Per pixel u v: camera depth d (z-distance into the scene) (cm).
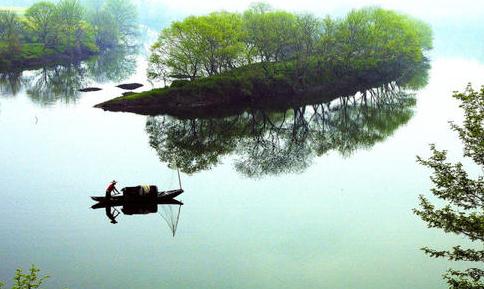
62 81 12250
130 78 12912
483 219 2019
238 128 8044
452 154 5909
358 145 6781
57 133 7206
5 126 7556
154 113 8762
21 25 16212
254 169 5797
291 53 11006
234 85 9525
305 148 6825
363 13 11444
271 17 10125
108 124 7869
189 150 6725
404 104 9450
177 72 9988
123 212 4441
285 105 9656
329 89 10575
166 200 4644
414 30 12644
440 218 2169
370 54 11594
